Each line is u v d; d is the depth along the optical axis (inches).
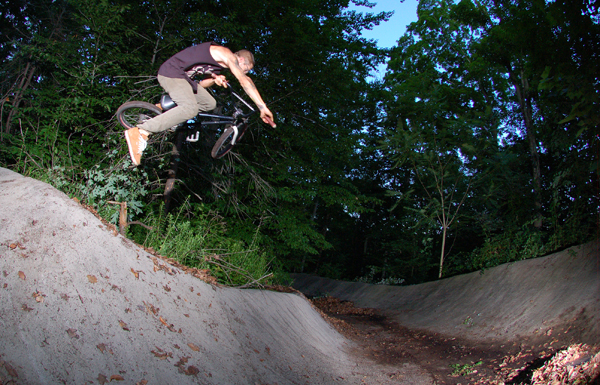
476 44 633.6
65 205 143.0
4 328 92.1
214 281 209.3
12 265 109.3
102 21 279.1
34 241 121.0
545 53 198.5
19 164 213.5
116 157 258.8
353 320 472.4
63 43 289.4
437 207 639.1
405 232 826.2
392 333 385.1
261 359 173.6
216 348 151.9
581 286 279.9
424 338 350.3
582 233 350.0
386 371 236.2
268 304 247.9
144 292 143.8
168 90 154.1
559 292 297.0
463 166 625.9
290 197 466.6
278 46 408.5
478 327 338.6
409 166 916.6
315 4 530.6
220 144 182.9
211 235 306.2
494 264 456.4
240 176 433.4
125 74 307.6
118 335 116.6
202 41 345.7
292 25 415.8
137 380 107.4
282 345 208.7
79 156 255.6
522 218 508.7
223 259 270.2
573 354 184.5
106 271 133.9
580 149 344.8
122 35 320.5
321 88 450.9
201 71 154.8
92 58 296.0
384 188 1139.9
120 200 228.1
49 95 274.4
